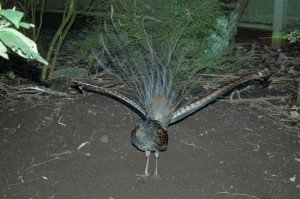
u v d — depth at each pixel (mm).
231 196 4234
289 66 7559
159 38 6516
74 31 9844
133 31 6750
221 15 7227
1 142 5055
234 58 7316
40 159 4773
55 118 5594
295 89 6598
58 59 7871
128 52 6781
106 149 4984
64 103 6004
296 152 4957
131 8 6969
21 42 1628
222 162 4773
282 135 5309
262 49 8602
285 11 8867
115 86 6551
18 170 4578
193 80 6363
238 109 5938
